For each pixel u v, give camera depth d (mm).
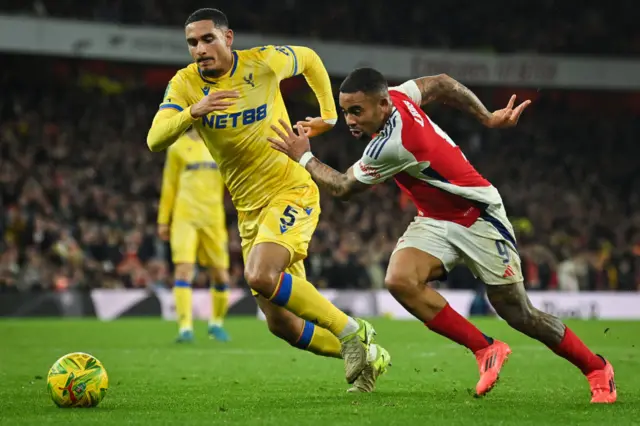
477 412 6738
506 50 41812
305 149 7738
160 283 25562
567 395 8172
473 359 12219
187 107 8414
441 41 41406
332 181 7594
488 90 42750
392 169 7457
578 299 25172
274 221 8367
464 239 7598
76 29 33875
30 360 12133
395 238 31016
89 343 15195
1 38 32969
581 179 39906
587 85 39969
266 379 9719
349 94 7316
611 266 29797
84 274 25109
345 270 26422
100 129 35000
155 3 37844
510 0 42781
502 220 7637
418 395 8094
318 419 6363
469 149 40375
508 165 39406
